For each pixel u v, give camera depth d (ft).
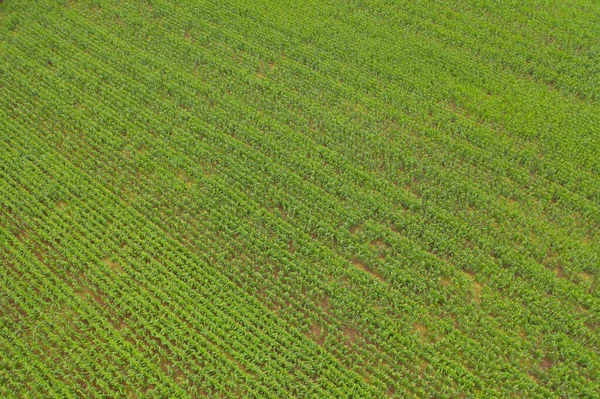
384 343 65.77
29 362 66.74
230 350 66.28
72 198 82.79
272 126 91.61
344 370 63.93
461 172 83.97
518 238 75.36
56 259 76.64
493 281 71.51
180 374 66.08
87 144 91.66
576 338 66.13
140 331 68.44
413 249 73.92
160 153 88.53
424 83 98.07
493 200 79.92
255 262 74.54
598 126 89.97
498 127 90.89
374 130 90.74
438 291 70.38
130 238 78.54
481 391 62.54
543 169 83.66
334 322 68.49
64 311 71.41
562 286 70.28
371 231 76.54
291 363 65.00
